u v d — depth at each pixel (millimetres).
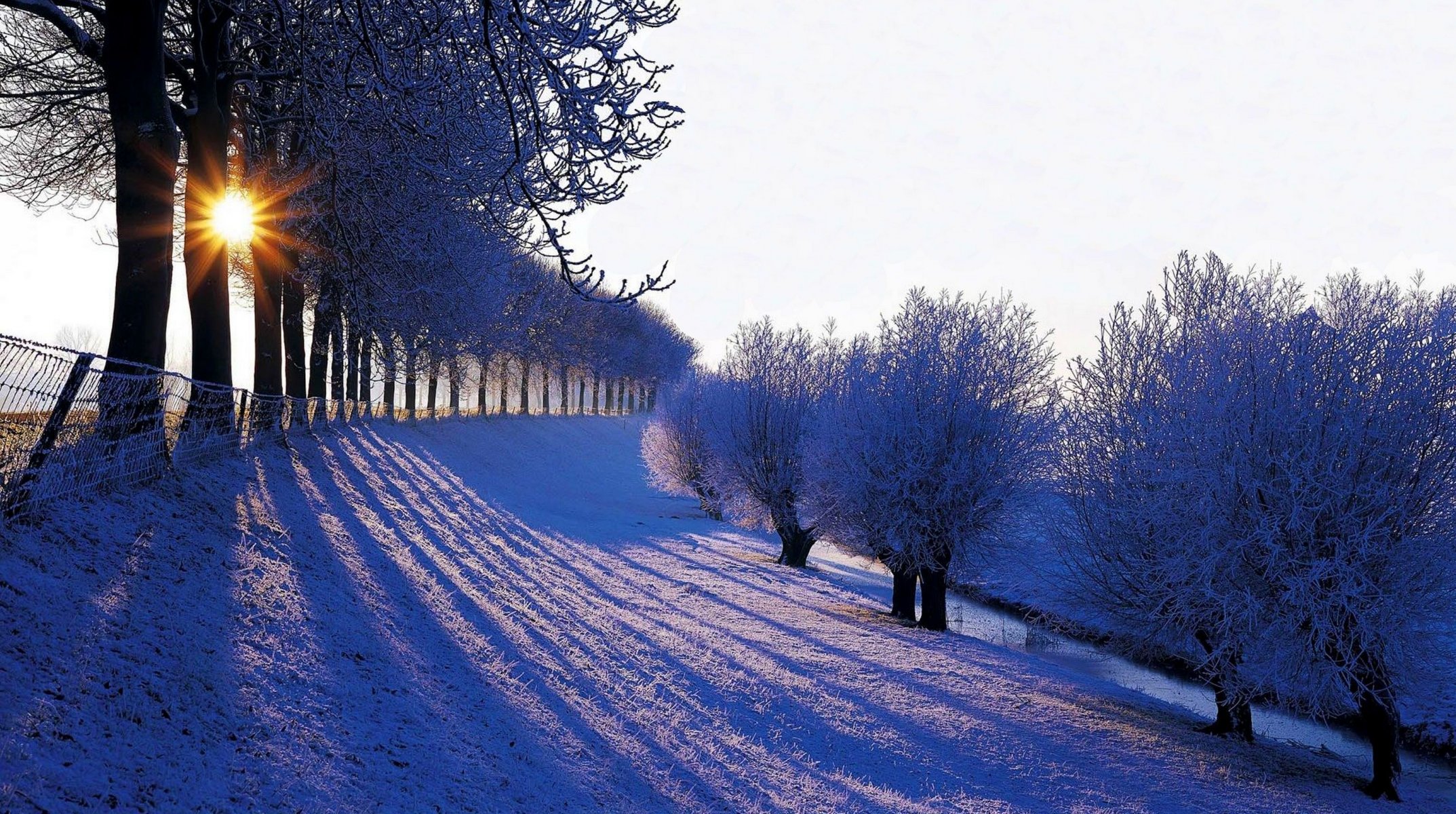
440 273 21828
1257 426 14453
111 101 11172
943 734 14047
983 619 28891
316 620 9352
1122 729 15555
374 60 8523
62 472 8469
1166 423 16031
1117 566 17094
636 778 9102
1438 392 14031
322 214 16047
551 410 97938
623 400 121438
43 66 17266
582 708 10750
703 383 48469
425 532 18469
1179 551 15305
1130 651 17844
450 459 42219
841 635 21031
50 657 5957
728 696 13836
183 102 16078
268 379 21641
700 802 9078
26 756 4836
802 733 12930
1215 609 14680
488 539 22438
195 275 15211
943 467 23578
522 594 16578
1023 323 25656
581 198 8836
